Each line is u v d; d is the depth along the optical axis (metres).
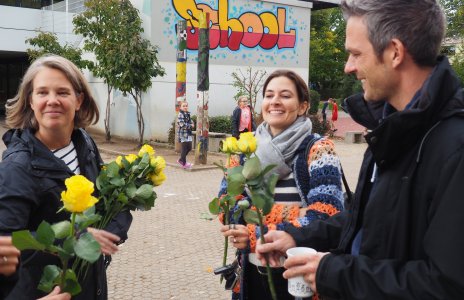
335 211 2.04
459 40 14.07
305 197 2.17
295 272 1.42
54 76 1.99
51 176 1.88
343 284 1.30
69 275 1.33
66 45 16.70
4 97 25.19
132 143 14.43
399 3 1.29
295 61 17.81
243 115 11.27
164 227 6.19
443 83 1.25
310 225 1.89
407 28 1.28
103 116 16.31
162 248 5.34
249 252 2.09
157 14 14.04
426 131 1.27
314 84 38.19
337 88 37.66
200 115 10.80
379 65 1.34
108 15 13.28
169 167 10.80
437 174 1.21
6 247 1.43
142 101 14.56
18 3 20.34
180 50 11.84
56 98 1.98
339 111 28.94
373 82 1.37
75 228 1.36
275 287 2.08
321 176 2.10
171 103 14.70
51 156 1.91
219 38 15.68
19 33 19.73
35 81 1.98
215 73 15.78
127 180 1.91
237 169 1.68
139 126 13.66
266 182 1.67
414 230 1.26
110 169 1.84
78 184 1.30
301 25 17.77
